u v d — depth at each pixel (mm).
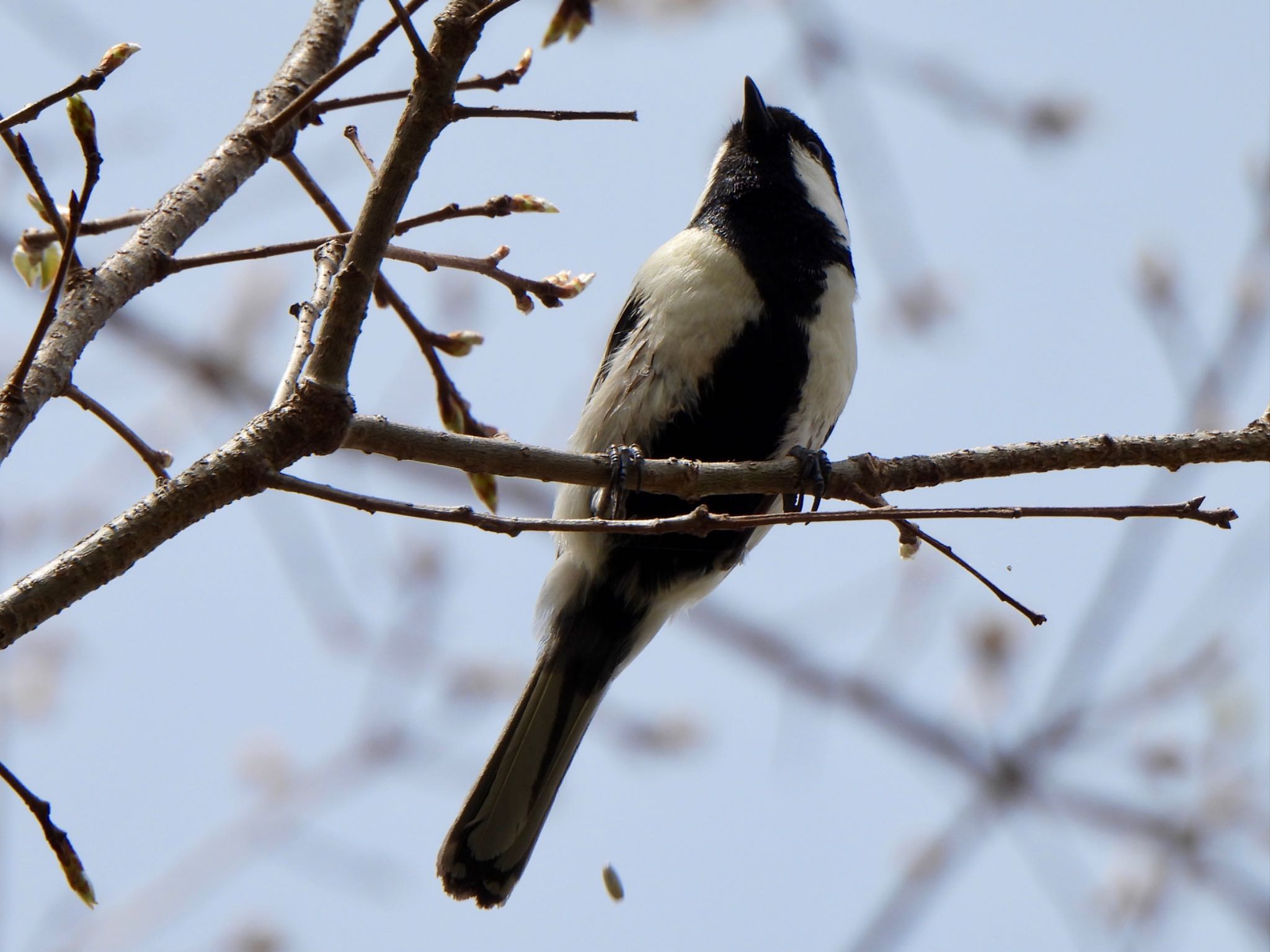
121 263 6660
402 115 5672
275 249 6871
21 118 5477
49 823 5215
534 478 6816
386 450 6355
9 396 5648
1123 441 7484
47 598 5246
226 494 5562
